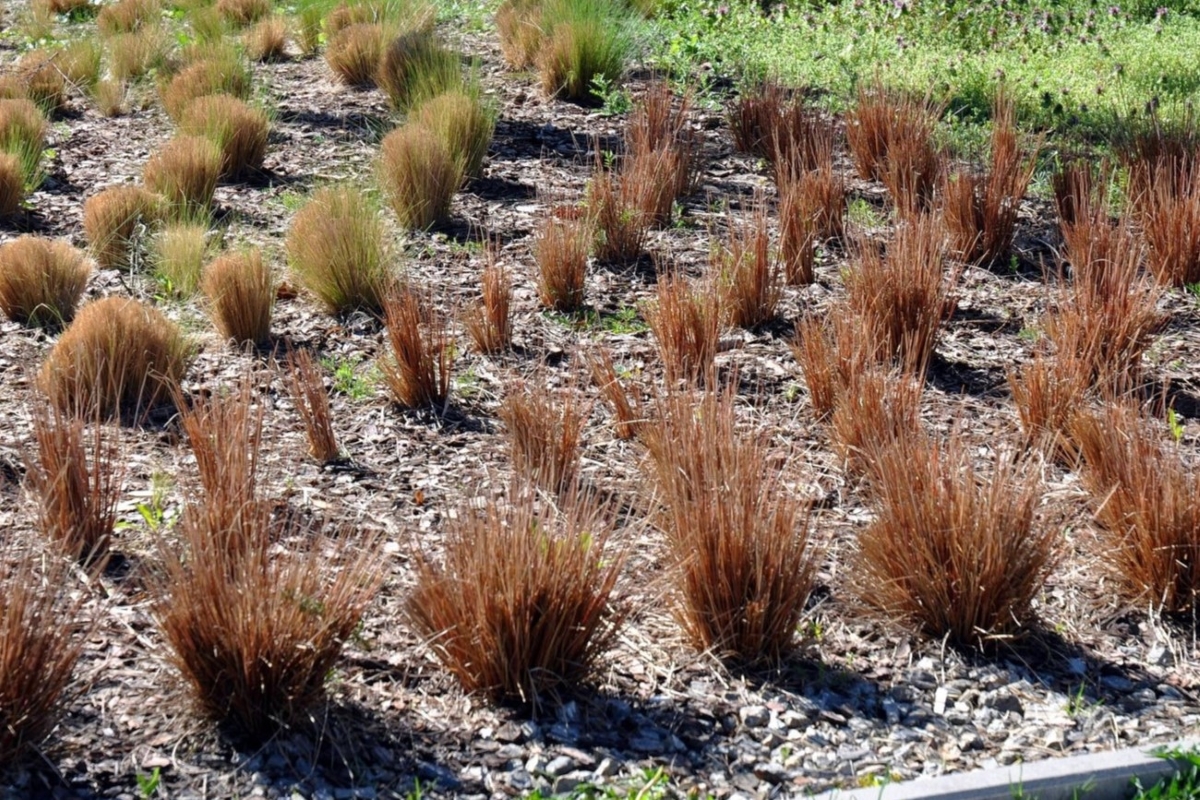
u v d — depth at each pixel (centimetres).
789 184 627
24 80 855
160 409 452
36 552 350
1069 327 470
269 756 282
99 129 815
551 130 775
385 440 434
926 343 479
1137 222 603
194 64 855
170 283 552
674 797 275
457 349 502
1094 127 760
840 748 292
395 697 302
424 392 456
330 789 274
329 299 537
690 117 782
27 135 726
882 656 325
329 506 388
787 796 276
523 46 897
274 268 579
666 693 307
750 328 524
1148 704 309
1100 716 304
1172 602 341
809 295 554
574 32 825
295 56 991
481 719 297
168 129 808
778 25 1001
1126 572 350
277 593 290
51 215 657
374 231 554
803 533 325
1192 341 511
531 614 299
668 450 361
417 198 620
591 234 589
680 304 480
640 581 346
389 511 386
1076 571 361
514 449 407
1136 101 805
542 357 493
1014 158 636
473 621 299
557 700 302
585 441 433
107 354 449
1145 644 333
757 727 298
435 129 678
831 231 607
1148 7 1108
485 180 694
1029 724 302
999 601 326
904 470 339
